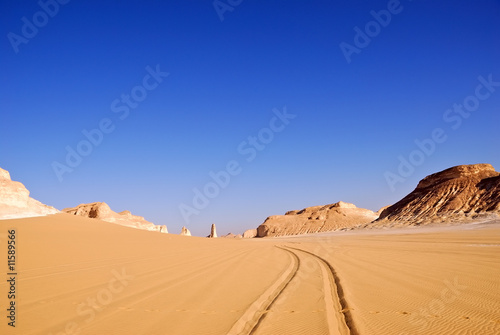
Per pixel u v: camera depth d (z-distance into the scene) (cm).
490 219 6419
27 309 942
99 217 7625
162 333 747
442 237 4462
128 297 1075
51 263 1828
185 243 3828
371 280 1322
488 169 9088
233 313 895
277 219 18262
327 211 17262
